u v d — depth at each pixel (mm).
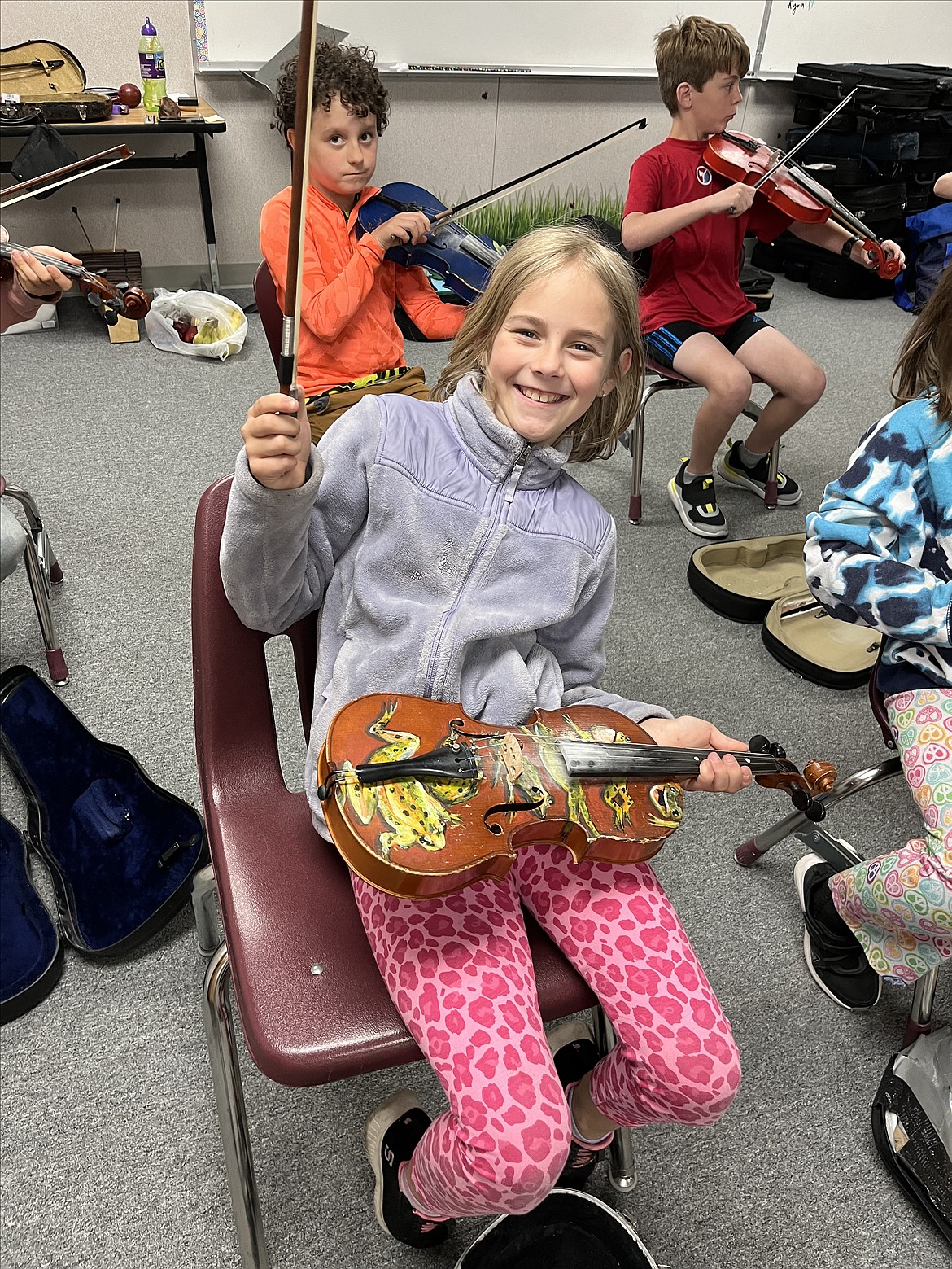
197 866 1499
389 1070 1355
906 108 4109
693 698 2062
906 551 1294
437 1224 1127
